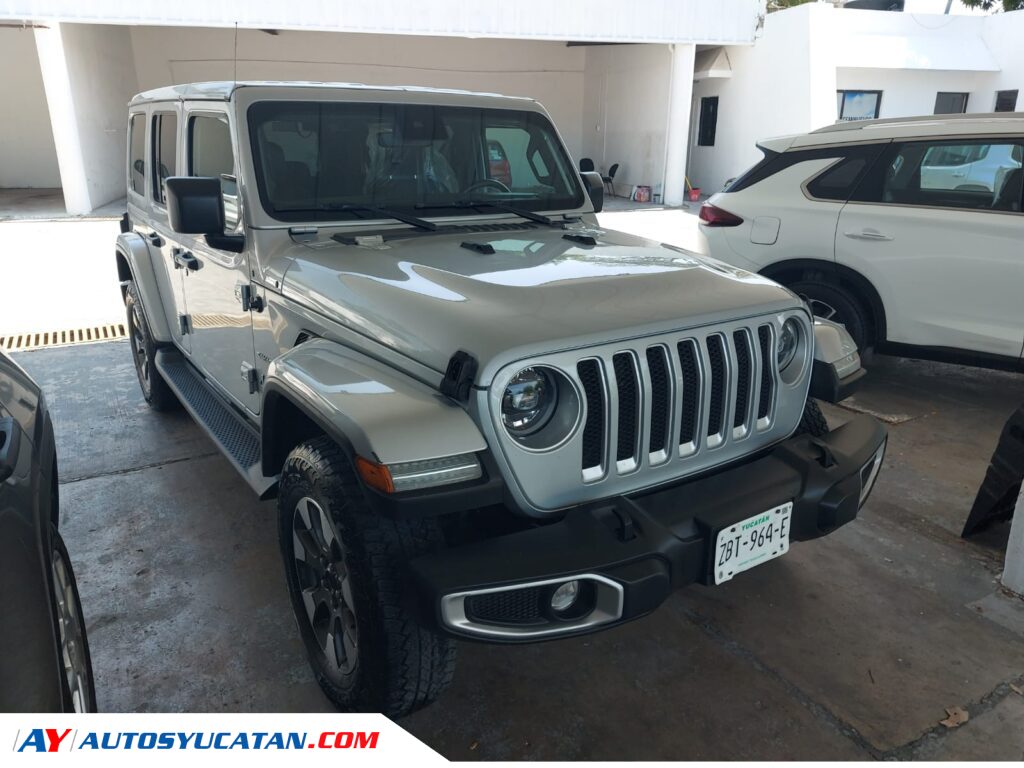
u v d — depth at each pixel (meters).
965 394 5.29
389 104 3.15
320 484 2.11
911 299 4.78
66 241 11.55
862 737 2.34
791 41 17.09
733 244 5.54
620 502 2.08
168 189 2.63
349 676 2.26
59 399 5.14
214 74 18.78
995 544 3.42
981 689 2.55
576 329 2.00
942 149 4.64
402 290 2.28
